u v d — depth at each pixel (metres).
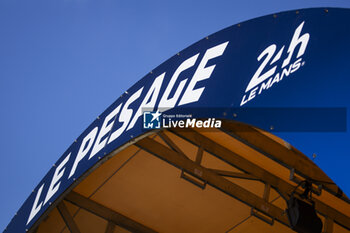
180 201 7.95
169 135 7.05
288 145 5.45
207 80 5.05
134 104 6.06
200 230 8.57
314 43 4.19
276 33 4.68
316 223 5.36
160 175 7.46
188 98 5.14
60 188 6.56
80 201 7.75
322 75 3.95
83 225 8.38
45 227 7.78
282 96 4.12
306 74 4.05
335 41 4.04
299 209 5.39
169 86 5.60
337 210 7.19
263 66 4.54
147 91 5.98
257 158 6.79
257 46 4.78
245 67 4.73
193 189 7.62
